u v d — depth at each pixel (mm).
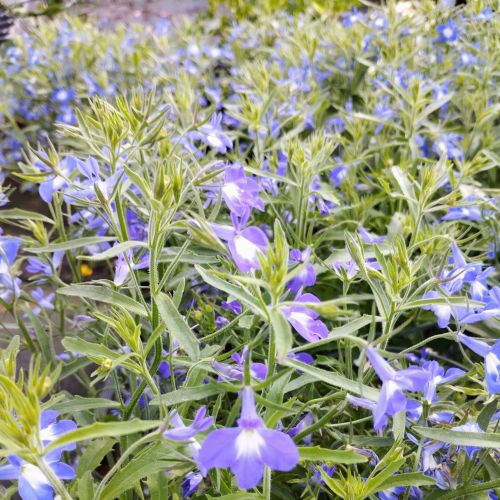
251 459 99
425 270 198
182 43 466
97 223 212
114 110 163
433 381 150
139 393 155
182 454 123
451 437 135
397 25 359
